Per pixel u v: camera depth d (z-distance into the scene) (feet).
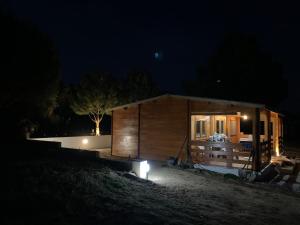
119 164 34.58
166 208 21.44
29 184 20.30
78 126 102.32
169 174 41.50
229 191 33.04
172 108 55.52
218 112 50.62
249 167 47.44
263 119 62.03
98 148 79.51
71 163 31.01
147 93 105.40
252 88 113.91
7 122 52.21
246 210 25.22
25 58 46.26
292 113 125.80
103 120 109.40
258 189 36.45
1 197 16.90
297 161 56.59
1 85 44.60
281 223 22.50
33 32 49.55
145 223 17.03
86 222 15.67
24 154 34.81
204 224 19.15
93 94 90.48
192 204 24.45
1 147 40.60
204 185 35.19
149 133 57.82
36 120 59.36
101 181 25.45
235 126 69.87
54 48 54.24
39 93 51.13
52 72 53.36
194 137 56.39
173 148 54.90
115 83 95.76
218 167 48.19
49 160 30.99
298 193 36.35
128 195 23.26
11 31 45.14
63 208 17.06
